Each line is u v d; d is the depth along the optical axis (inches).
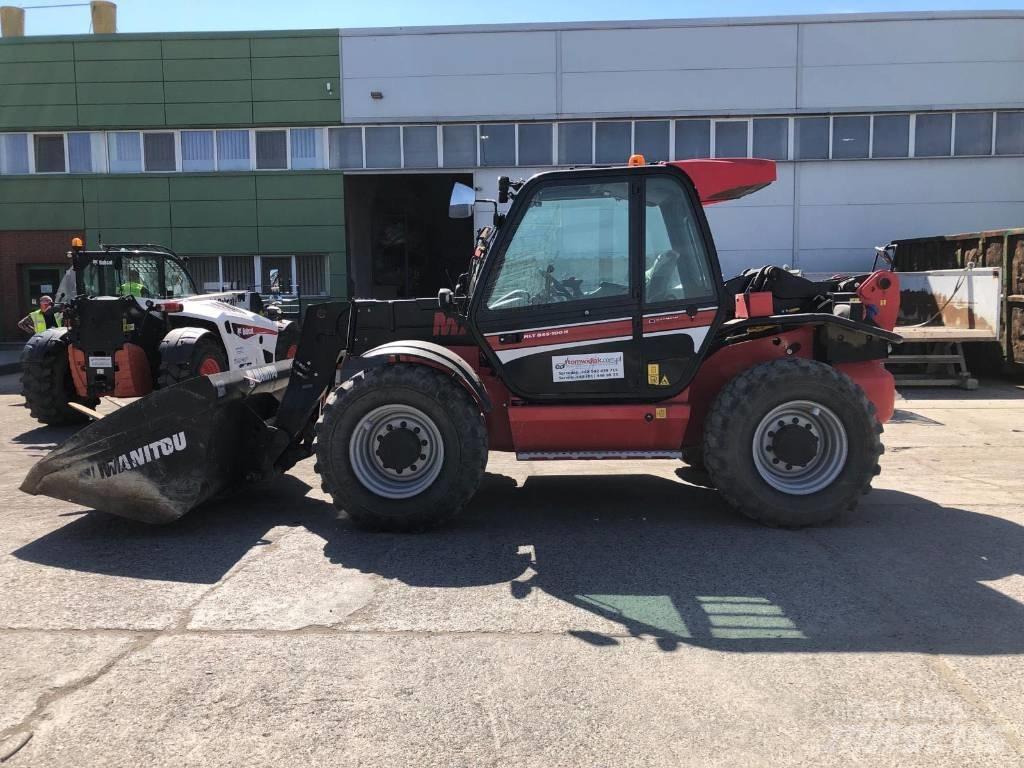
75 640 133.7
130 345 342.3
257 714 111.0
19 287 720.3
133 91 691.4
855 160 666.8
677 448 201.9
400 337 218.2
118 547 183.3
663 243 197.8
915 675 121.3
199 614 144.6
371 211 811.4
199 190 699.4
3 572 166.4
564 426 198.5
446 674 122.3
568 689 117.8
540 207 196.4
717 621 141.3
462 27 669.9
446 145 684.7
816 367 192.4
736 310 206.7
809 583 159.2
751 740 104.7
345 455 190.5
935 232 669.3
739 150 671.1
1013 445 306.8
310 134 691.4
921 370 501.0
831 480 193.9
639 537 190.2
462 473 188.9
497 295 197.8
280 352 379.2
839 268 676.7
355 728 107.7
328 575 164.7
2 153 706.8
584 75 669.3
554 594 154.3
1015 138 659.4
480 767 99.2
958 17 647.8
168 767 99.0
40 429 361.1
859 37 654.5
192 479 192.2
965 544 183.5
